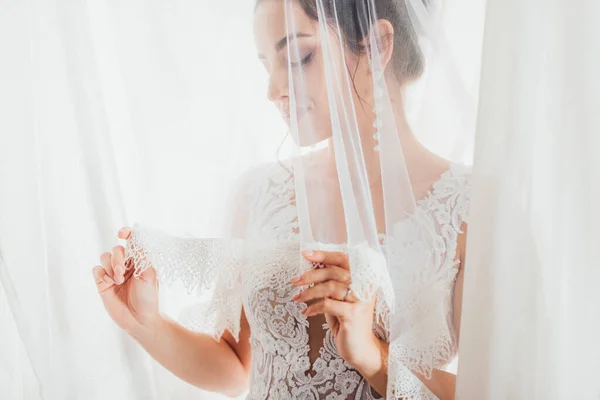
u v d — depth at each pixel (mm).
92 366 1117
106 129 1079
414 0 1052
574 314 941
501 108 947
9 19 1062
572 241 939
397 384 1001
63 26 1055
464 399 975
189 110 1045
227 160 1052
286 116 1074
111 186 1084
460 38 1133
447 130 1090
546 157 942
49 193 1076
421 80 1083
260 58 1051
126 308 1180
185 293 1216
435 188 1101
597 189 931
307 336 1166
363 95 1080
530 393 942
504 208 943
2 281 1085
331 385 1155
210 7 1040
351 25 1050
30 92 1070
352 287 963
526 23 927
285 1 1029
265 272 1141
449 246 1078
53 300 1093
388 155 1032
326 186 1079
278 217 1107
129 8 1052
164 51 1045
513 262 943
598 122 927
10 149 1072
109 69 1114
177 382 1269
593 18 921
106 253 1090
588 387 941
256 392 1222
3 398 1315
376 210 1119
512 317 943
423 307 1024
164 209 1058
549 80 938
